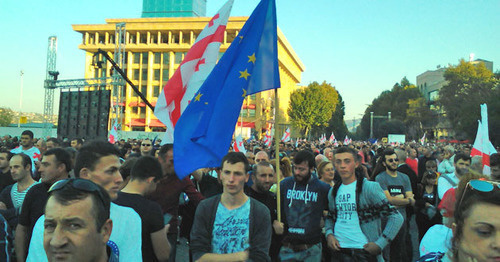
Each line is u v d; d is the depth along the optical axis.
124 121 72.88
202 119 4.51
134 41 76.00
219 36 6.18
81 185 1.51
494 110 42.34
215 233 3.29
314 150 16.44
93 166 2.71
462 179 1.65
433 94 110.69
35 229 2.37
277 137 4.38
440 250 2.41
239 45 4.74
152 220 3.05
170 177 4.67
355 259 4.05
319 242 4.41
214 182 5.57
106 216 1.56
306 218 4.37
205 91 4.56
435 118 75.88
